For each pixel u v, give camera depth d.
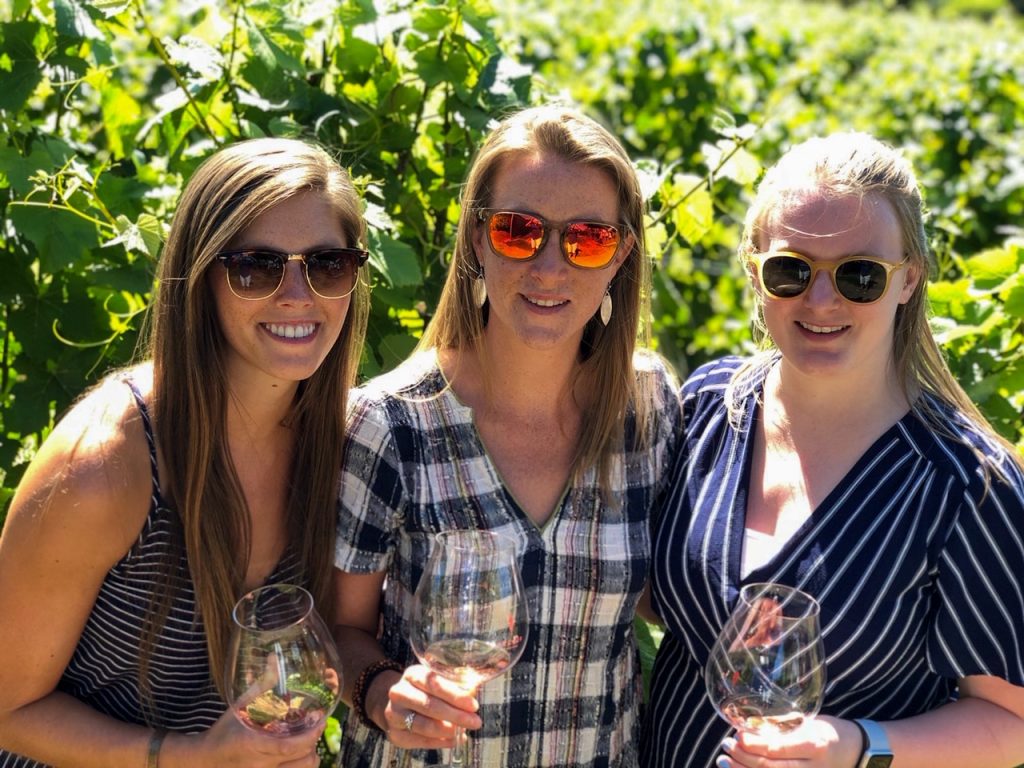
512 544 2.03
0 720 2.13
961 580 2.06
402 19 3.13
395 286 2.99
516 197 2.20
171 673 2.16
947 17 30.56
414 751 2.26
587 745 2.34
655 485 2.43
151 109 4.63
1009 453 2.13
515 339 2.28
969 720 2.11
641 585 2.35
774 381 2.36
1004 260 3.23
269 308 2.05
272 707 1.89
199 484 2.06
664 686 2.42
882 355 2.22
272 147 2.10
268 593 1.98
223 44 3.22
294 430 2.25
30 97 3.16
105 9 2.96
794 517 2.22
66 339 3.09
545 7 9.98
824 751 2.01
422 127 3.39
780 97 8.46
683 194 3.28
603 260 2.21
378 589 2.36
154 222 2.75
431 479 2.26
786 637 1.93
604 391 2.34
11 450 3.05
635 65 7.56
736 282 6.47
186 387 2.07
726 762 2.04
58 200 2.96
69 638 2.10
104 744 2.09
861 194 2.12
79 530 2.02
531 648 2.28
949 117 7.67
